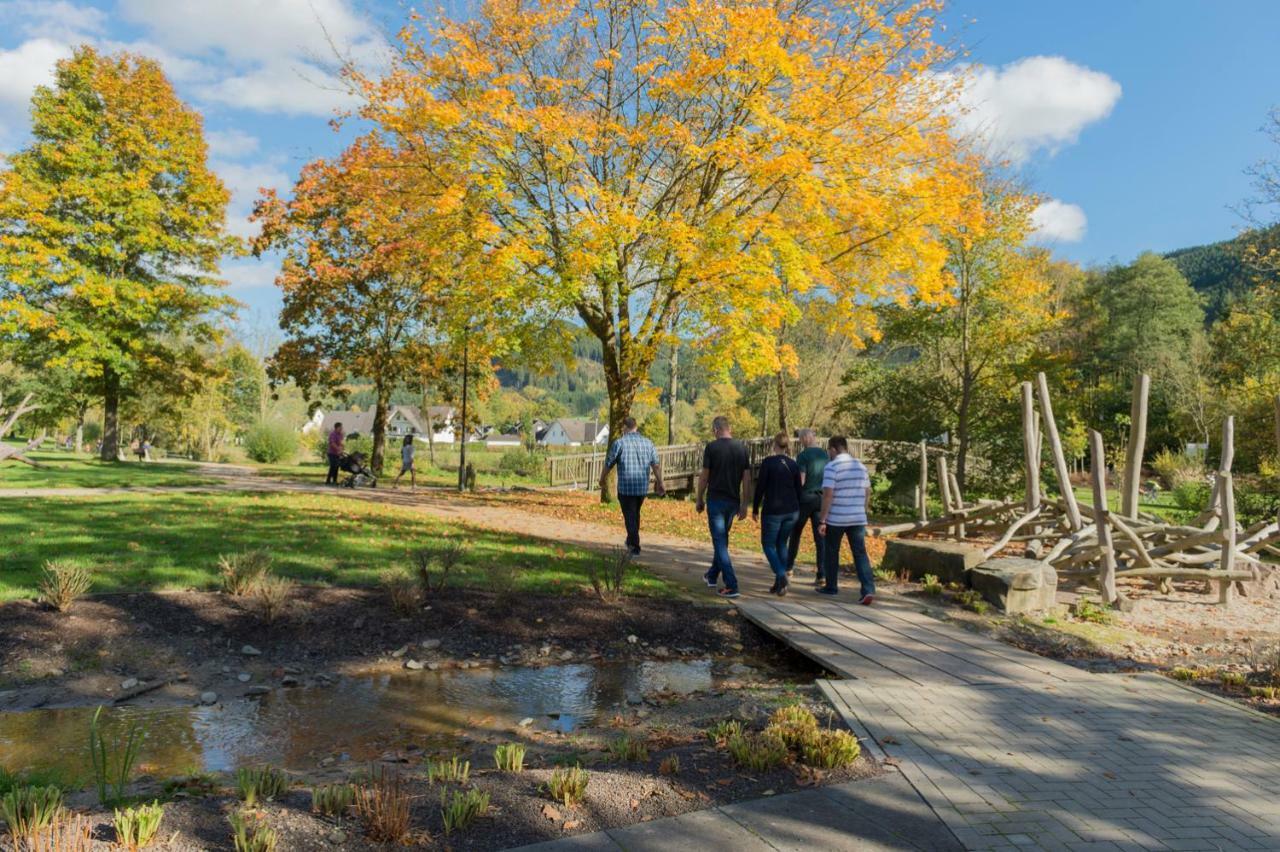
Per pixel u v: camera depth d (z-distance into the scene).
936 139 16.33
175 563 8.58
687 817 3.35
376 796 3.27
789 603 8.76
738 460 9.13
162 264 30.64
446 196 14.66
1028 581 8.70
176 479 22.41
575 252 15.10
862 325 18.77
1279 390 21.00
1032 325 22.70
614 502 20.28
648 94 16.12
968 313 22.78
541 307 17.91
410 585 7.84
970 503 22.19
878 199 15.16
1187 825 3.34
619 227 14.98
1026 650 7.32
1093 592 10.12
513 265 15.49
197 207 30.53
